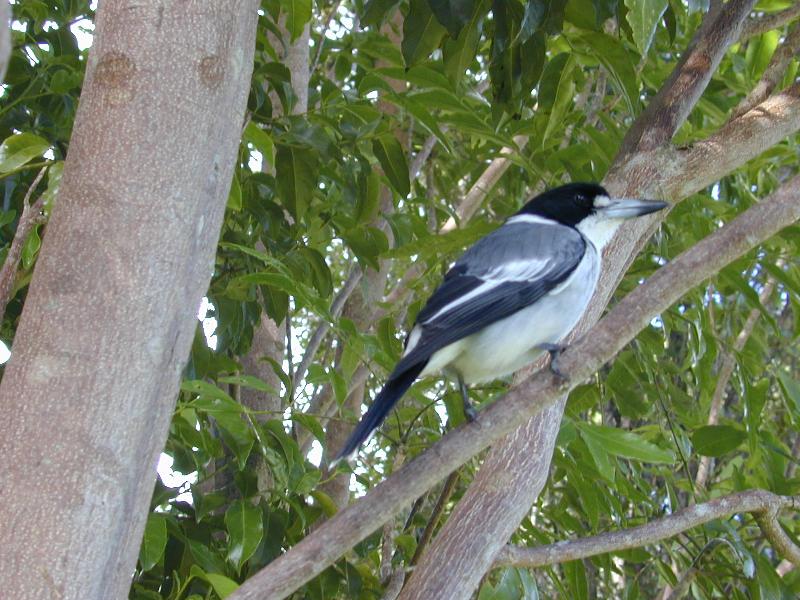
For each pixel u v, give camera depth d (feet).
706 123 46.52
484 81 42.11
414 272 40.65
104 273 16.84
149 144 17.22
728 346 35.99
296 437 34.22
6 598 15.80
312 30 42.19
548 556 26.48
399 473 19.60
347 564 28.55
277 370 30.63
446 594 24.48
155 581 28.50
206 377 30.66
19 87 29.48
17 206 29.55
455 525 25.22
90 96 17.52
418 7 27.25
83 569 16.16
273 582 18.78
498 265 26.43
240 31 18.12
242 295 30.37
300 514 27.43
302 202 30.63
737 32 29.86
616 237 29.35
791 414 33.86
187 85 17.49
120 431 16.62
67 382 16.49
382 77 34.32
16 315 29.09
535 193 44.91
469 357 26.03
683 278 20.94
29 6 28.96
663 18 33.68
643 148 29.27
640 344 36.60
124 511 16.69
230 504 27.32
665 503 44.93
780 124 28.84
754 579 29.99
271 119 29.66
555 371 20.52
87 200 17.07
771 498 28.86
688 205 36.60
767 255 38.27
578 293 27.14
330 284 32.89
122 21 17.48
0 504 16.11
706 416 38.24
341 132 31.12
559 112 31.14
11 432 16.37
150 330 16.97
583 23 28.35
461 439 19.99
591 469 31.86
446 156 45.96
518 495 25.34
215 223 17.95
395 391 23.11
